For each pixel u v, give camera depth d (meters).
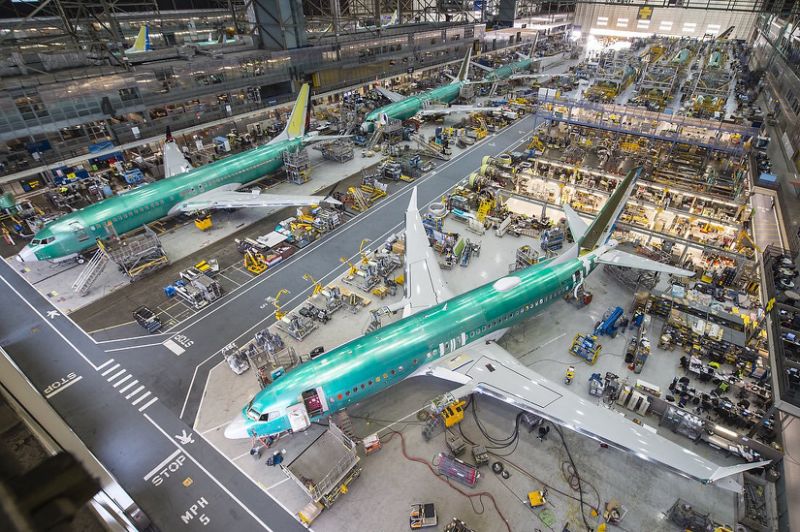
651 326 46.62
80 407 39.88
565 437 36.59
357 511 31.91
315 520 31.48
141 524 31.19
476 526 30.88
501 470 34.03
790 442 35.41
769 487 32.84
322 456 32.22
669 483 33.34
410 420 38.06
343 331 47.38
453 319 38.31
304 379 33.44
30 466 4.78
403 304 43.75
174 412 39.28
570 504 32.03
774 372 33.03
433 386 41.00
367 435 36.75
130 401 40.38
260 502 32.66
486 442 36.22
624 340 45.28
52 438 5.88
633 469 34.28
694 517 30.11
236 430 33.72
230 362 42.91
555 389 35.66
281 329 47.78
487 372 37.19
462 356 38.81
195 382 42.09
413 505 31.86
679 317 45.66
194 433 37.53
